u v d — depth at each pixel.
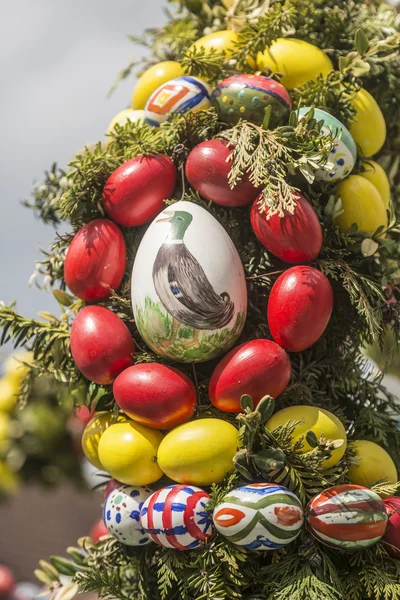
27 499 2.12
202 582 0.83
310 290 0.83
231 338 0.85
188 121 0.89
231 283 0.85
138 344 0.89
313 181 0.88
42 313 0.95
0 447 1.43
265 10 0.97
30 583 1.77
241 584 0.83
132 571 0.94
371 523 0.81
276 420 0.84
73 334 0.87
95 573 0.89
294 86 0.93
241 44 0.93
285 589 0.81
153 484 0.88
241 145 0.85
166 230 0.85
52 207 1.00
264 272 0.88
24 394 0.97
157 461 0.85
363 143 0.93
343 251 0.88
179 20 1.04
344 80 0.93
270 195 0.83
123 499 0.87
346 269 0.87
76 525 2.04
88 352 0.86
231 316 0.84
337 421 0.84
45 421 1.44
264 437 0.82
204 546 0.83
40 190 1.01
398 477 0.92
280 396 0.87
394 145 1.01
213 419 0.84
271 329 0.85
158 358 0.87
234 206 0.88
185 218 0.86
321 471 0.84
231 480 0.83
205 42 0.96
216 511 0.81
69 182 0.98
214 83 0.94
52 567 0.97
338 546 0.81
